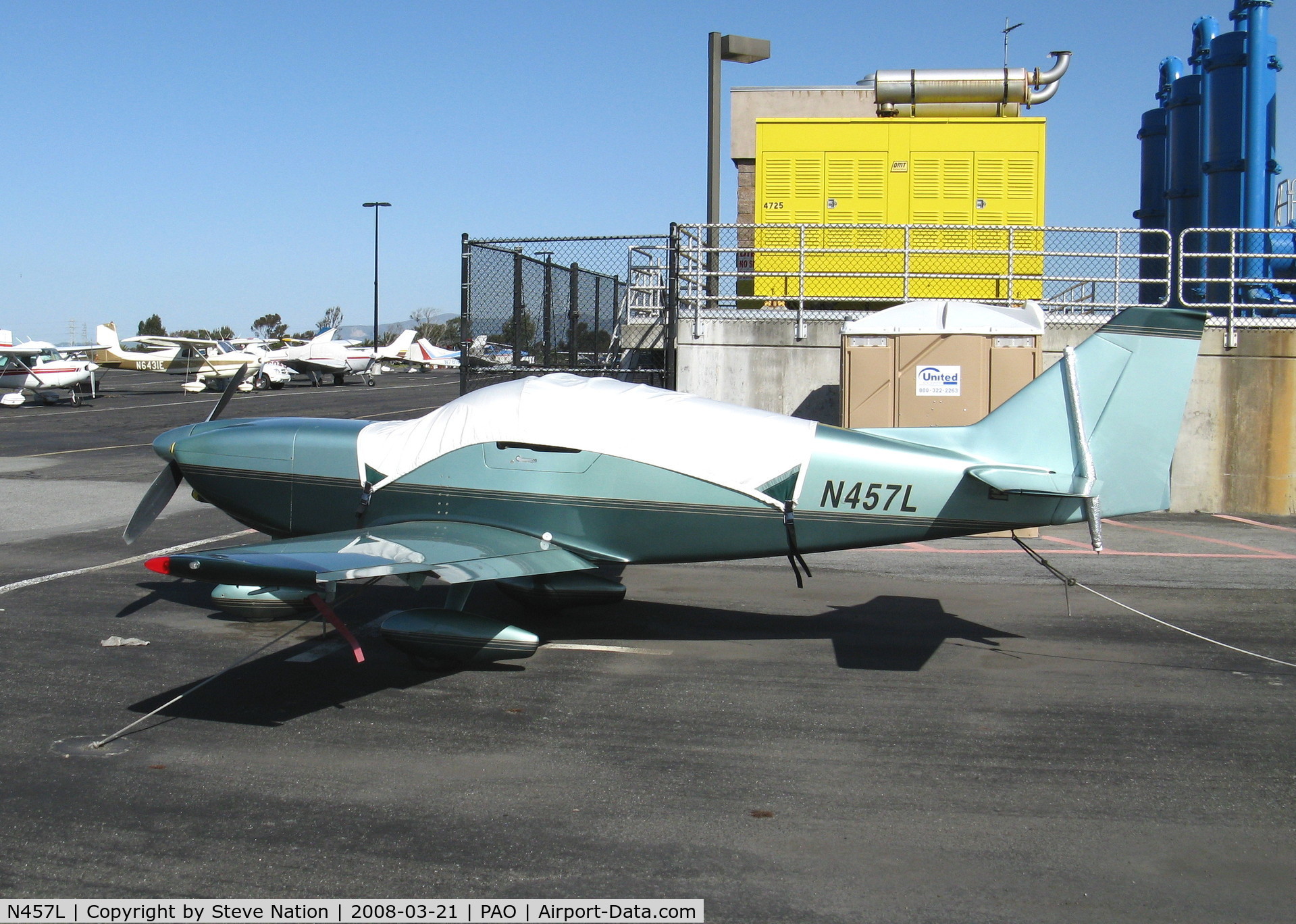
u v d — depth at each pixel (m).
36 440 21.38
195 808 4.41
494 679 6.32
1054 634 7.36
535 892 3.73
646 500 6.97
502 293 12.86
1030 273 13.94
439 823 4.29
